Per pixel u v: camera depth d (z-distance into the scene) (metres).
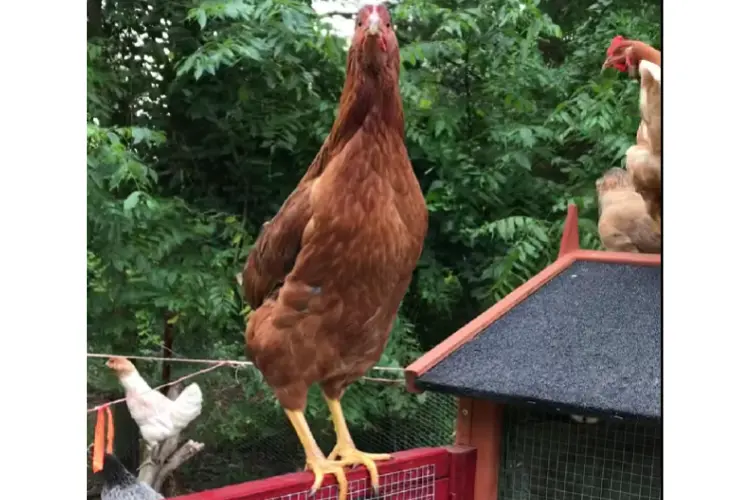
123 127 2.32
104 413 2.17
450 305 2.81
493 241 2.74
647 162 1.72
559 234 2.56
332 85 2.58
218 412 2.59
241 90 2.45
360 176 1.19
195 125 2.57
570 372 1.36
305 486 1.25
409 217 1.26
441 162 2.66
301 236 1.24
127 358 2.24
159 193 2.49
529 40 2.60
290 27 2.30
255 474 2.62
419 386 1.45
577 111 2.64
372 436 2.66
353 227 1.19
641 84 1.73
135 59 2.47
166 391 2.54
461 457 1.50
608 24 2.80
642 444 1.41
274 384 1.31
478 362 1.45
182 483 2.60
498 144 2.71
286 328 1.26
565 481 1.48
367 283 1.23
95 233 2.23
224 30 2.36
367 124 1.19
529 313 1.59
